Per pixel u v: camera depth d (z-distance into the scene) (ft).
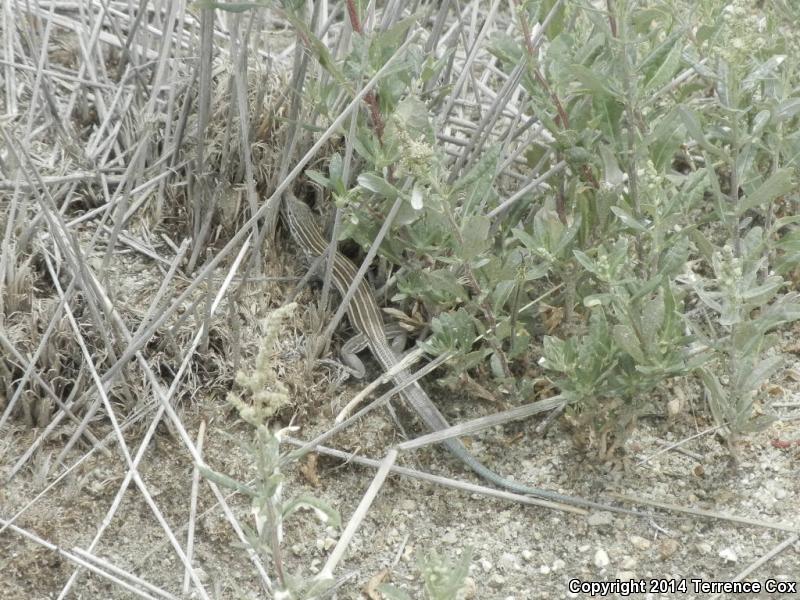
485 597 1.68
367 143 1.76
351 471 1.79
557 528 1.75
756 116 1.69
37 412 1.76
